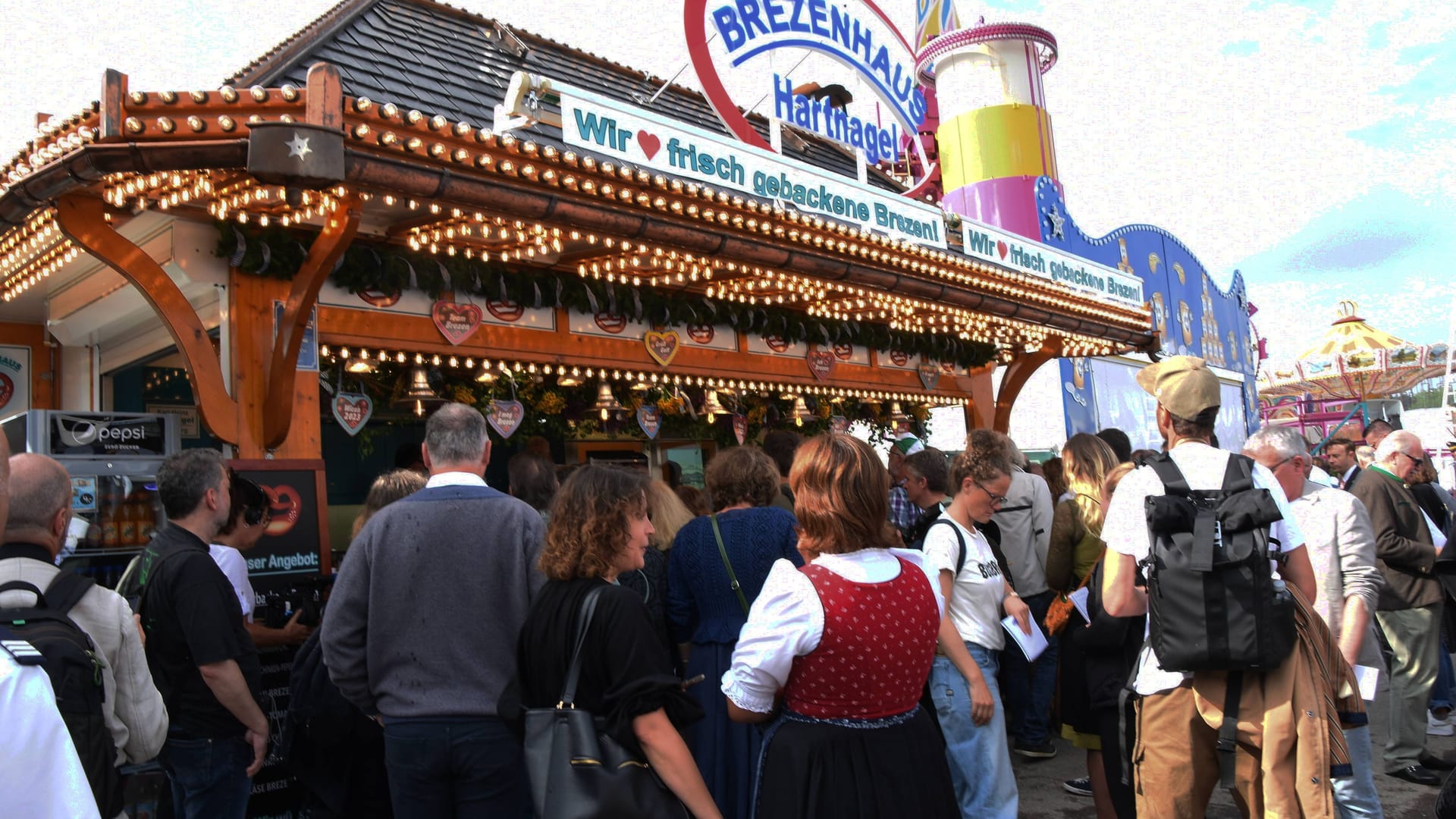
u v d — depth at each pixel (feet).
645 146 16.69
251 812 13.55
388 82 19.44
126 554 14.65
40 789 3.84
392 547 9.03
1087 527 14.28
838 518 7.98
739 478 12.07
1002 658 19.07
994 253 25.66
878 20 32.42
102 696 6.41
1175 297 57.67
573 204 14.83
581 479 8.29
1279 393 91.15
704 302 24.95
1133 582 9.32
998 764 11.93
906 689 7.81
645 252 17.93
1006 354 35.99
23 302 22.09
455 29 25.26
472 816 8.68
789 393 29.07
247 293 16.24
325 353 17.57
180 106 10.98
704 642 11.32
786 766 7.57
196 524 10.91
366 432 20.94
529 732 7.63
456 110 19.69
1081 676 12.87
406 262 18.31
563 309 22.06
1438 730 19.97
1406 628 16.63
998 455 12.76
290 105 11.44
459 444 9.66
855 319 29.19
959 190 47.16
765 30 26.99
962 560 12.60
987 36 47.29
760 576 11.24
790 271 19.42
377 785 11.14
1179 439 9.59
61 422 14.43
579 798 7.21
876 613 7.64
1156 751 9.12
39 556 7.93
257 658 10.81
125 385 23.82
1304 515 12.68
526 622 8.14
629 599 7.84
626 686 7.47
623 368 23.30
